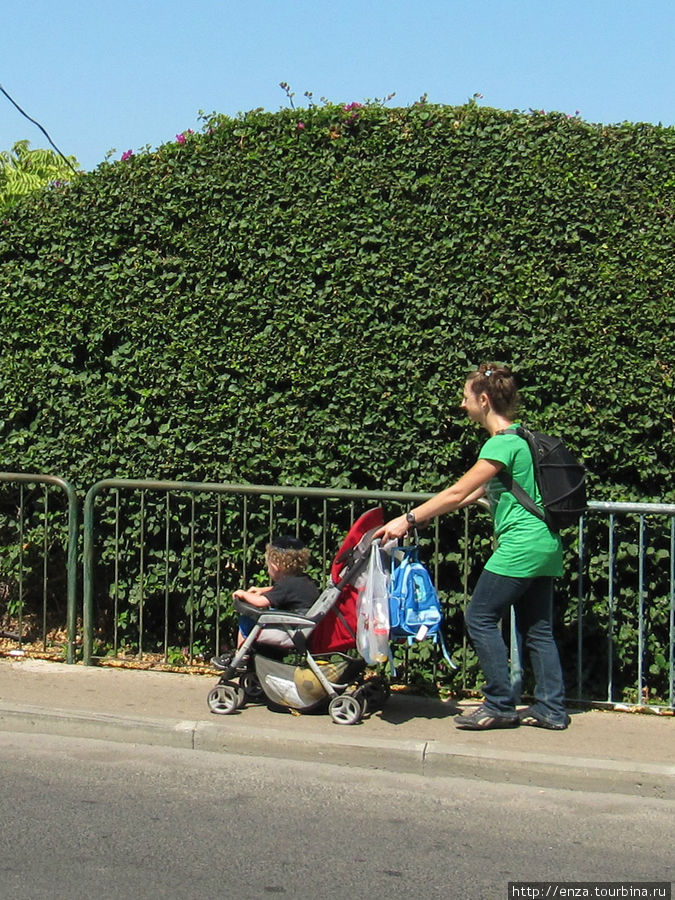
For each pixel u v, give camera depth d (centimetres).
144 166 689
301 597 591
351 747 545
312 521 671
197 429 679
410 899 398
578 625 621
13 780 516
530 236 632
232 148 675
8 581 758
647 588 637
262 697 618
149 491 691
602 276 624
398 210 648
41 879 405
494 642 571
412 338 642
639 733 575
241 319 667
